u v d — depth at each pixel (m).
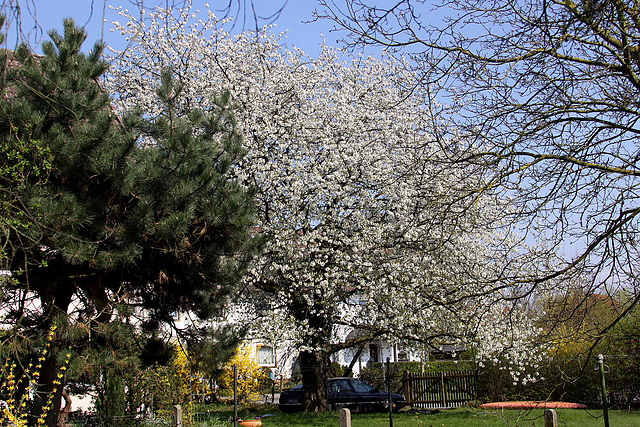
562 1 7.70
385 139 17.70
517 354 16.05
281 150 16.94
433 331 17.88
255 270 15.99
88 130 8.54
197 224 10.20
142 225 9.09
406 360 29.50
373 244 16.83
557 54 7.62
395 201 16.42
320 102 18.05
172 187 9.52
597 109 7.78
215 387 22.61
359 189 16.25
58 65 8.80
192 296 10.88
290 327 16.97
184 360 16.20
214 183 10.20
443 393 20.98
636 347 8.56
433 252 15.71
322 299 16.73
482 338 15.97
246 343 17.70
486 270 16.05
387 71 18.62
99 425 11.82
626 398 14.25
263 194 16.52
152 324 11.12
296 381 27.22
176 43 17.27
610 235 7.27
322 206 17.16
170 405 14.05
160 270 10.21
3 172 7.42
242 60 17.91
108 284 10.12
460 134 8.53
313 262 16.39
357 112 18.11
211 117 10.66
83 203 8.79
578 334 7.60
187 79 17.47
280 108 18.00
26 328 8.69
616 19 6.73
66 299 9.82
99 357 9.08
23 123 7.99
